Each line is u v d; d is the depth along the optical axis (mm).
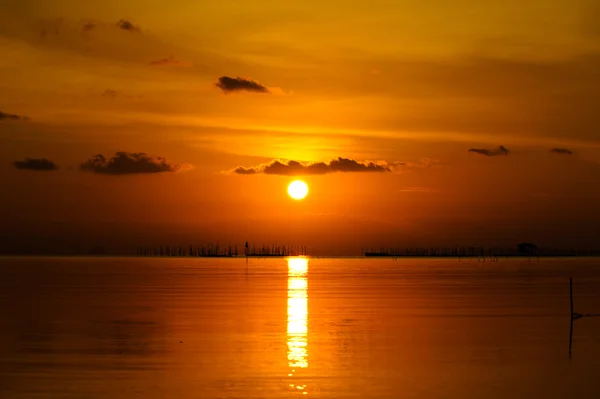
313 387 35438
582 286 129250
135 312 74562
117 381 36969
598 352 45781
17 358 44031
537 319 65875
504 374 38625
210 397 33438
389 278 176500
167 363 42062
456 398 33375
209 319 66688
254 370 39750
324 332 56156
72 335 55062
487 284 139000
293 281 158000
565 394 34156
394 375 38312
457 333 55375
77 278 178000
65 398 33250
